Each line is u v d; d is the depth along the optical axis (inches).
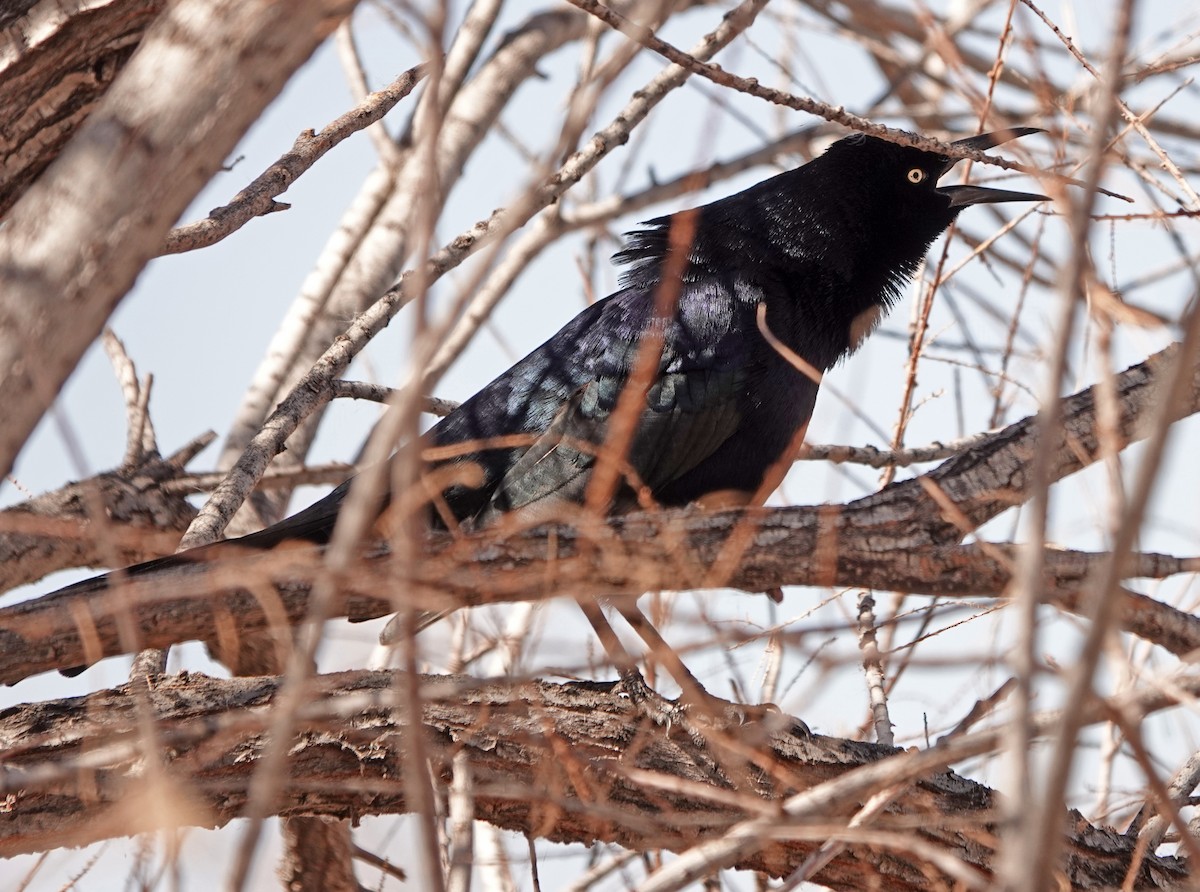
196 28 215.8
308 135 383.2
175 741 311.9
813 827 219.1
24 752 313.1
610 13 306.0
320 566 289.9
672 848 307.7
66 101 359.3
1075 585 299.7
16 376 214.1
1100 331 215.0
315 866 468.4
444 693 257.4
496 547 318.7
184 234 348.8
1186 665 240.8
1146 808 378.3
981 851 349.4
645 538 319.0
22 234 216.5
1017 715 178.5
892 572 321.7
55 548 446.9
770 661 404.5
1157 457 177.3
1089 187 184.7
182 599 308.8
